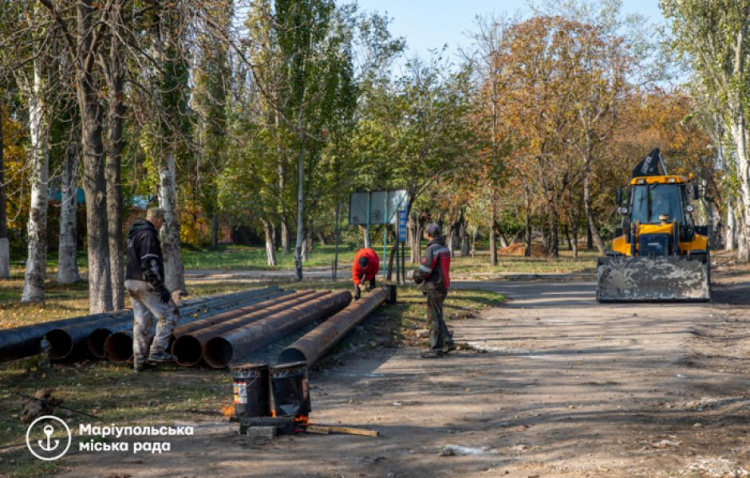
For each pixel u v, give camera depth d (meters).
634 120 48.12
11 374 8.86
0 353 8.88
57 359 9.52
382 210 23.75
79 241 66.94
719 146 48.09
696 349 10.98
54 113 14.59
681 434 5.73
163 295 8.98
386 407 7.34
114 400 7.43
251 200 31.56
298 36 24.03
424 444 5.80
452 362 10.27
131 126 15.16
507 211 58.03
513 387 8.27
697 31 37.94
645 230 20.69
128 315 11.41
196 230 63.66
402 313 15.92
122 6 12.05
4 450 5.59
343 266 48.00
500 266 41.12
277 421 6.09
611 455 5.14
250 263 54.94
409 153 25.05
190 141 13.88
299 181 26.66
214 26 11.66
